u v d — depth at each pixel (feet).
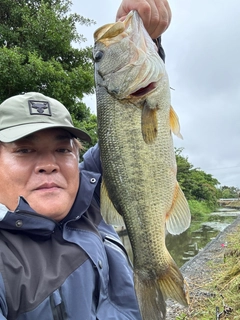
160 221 1.43
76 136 1.43
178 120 1.48
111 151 1.47
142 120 1.42
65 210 1.36
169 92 1.49
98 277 1.33
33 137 1.33
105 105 1.48
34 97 1.41
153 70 1.43
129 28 1.49
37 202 1.32
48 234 1.32
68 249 1.31
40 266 1.23
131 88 1.43
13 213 1.27
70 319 1.19
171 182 1.43
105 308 1.32
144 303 1.36
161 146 1.43
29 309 1.13
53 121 1.38
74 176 1.41
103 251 1.43
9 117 1.35
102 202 1.51
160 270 1.41
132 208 1.44
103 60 1.50
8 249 1.23
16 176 1.32
